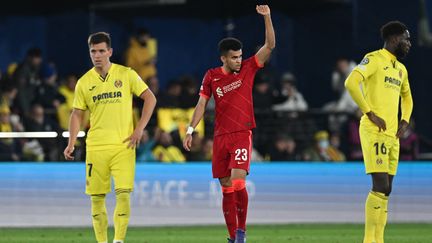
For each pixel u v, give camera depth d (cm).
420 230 4547
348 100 5784
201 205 4919
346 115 5662
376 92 3259
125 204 3172
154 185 4897
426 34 6094
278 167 4972
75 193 4816
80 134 4856
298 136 5450
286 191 4972
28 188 4809
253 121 3281
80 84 3219
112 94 3189
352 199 4988
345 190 4991
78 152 5038
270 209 4959
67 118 5353
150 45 5997
